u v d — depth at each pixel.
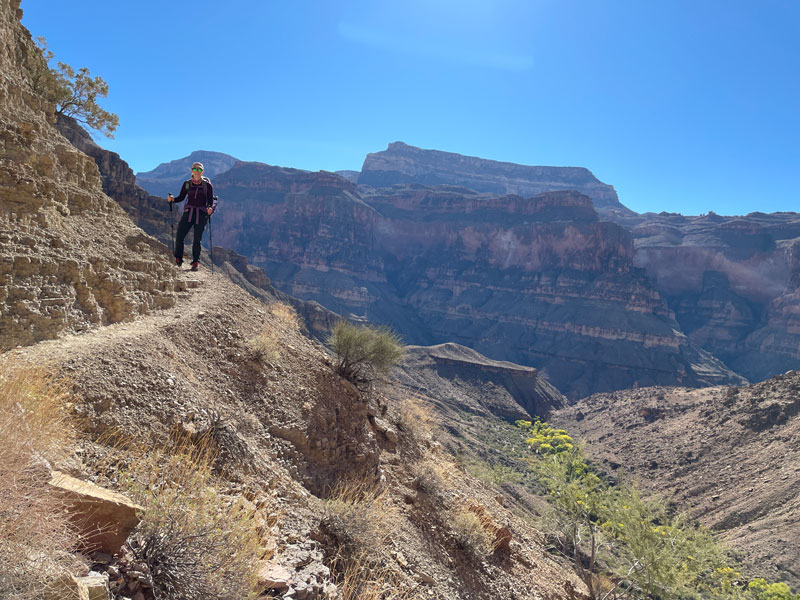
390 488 10.11
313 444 9.25
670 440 84.25
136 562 3.34
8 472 2.62
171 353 8.12
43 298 6.68
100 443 5.16
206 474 5.45
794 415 71.88
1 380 3.94
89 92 24.36
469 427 88.50
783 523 49.16
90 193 10.99
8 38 11.58
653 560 19.39
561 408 142.88
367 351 12.88
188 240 56.56
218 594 3.65
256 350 10.13
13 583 2.27
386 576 6.83
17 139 8.73
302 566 5.43
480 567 10.06
